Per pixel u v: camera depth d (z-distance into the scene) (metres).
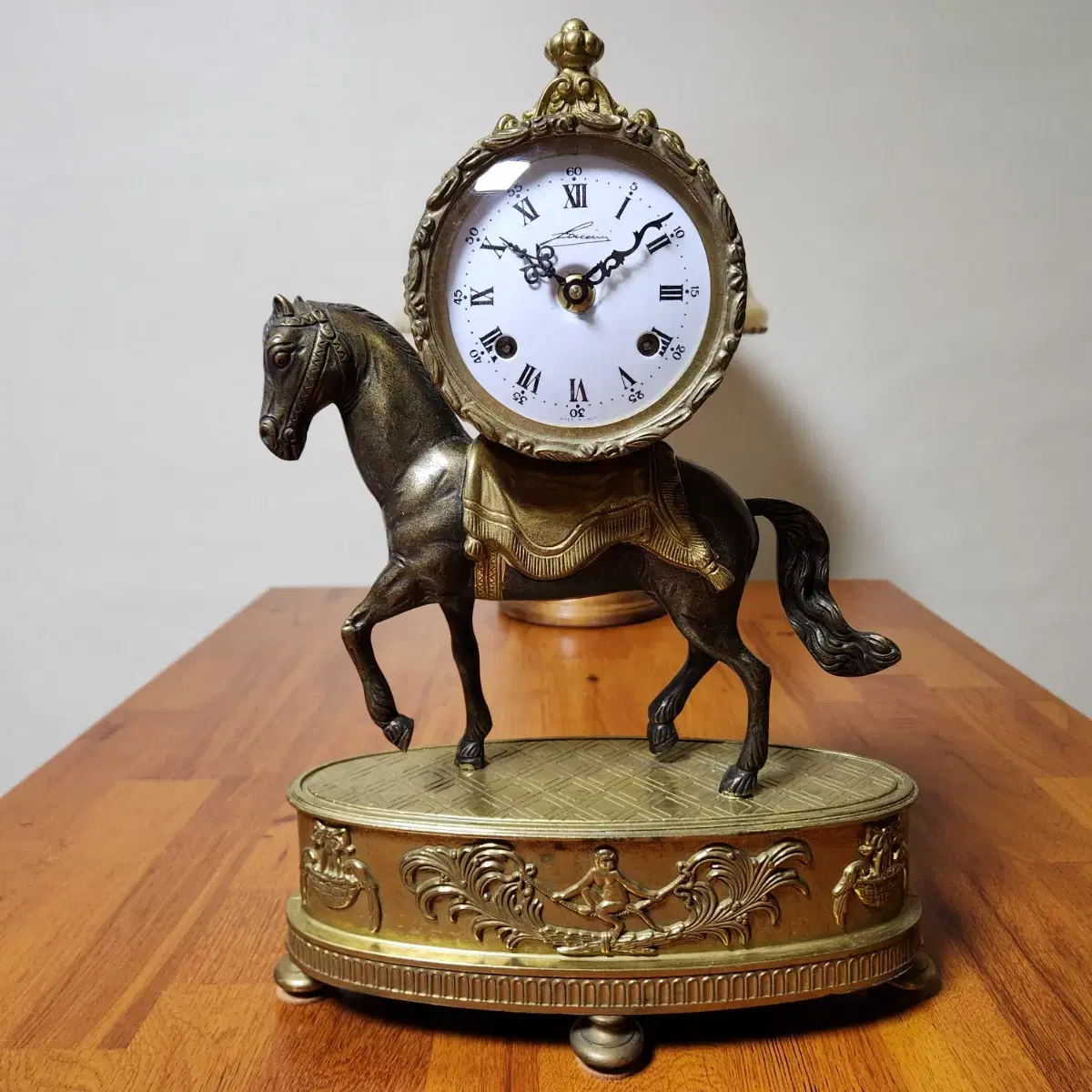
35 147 2.48
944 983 1.00
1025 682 1.85
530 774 1.04
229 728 1.69
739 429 2.56
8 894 1.19
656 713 1.09
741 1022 0.96
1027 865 1.22
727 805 0.95
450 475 0.97
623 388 0.92
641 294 0.91
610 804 0.96
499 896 0.92
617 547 0.97
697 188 0.89
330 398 0.98
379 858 0.94
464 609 1.02
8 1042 0.93
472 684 1.05
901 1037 0.93
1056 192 2.46
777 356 2.53
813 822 0.92
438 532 0.97
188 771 1.53
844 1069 0.88
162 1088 0.87
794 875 0.93
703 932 0.92
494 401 0.92
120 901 1.17
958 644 2.07
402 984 0.94
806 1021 0.96
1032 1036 0.92
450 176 0.89
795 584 1.04
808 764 1.06
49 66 2.46
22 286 2.54
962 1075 0.87
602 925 0.92
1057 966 1.03
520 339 0.92
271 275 2.54
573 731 1.60
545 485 0.95
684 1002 0.91
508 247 0.91
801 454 2.58
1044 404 2.55
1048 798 1.40
